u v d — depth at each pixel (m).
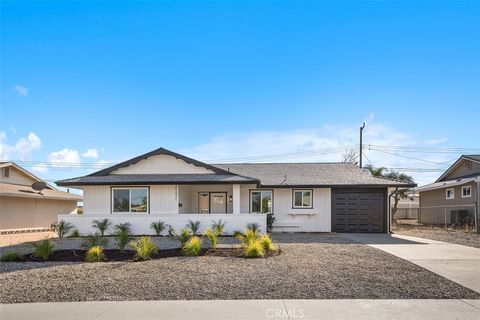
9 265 9.99
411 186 19.89
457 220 27.61
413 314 5.92
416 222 35.41
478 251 12.61
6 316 5.89
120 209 19.03
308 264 9.91
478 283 7.89
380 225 20.41
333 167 24.06
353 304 6.41
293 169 23.61
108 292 7.22
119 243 12.19
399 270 9.18
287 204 20.89
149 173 20.06
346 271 9.02
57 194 27.44
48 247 11.19
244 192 21.25
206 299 6.75
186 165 20.05
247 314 5.93
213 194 22.83
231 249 12.38
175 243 14.41
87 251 11.70
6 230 21.61
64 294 7.11
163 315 5.91
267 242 12.34
